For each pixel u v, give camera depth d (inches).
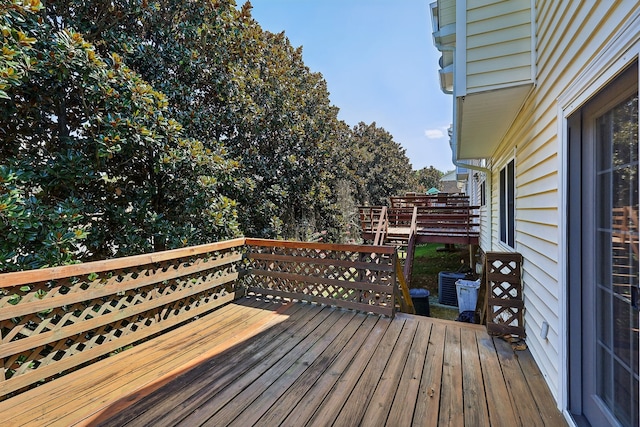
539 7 94.0
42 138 143.6
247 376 87.7
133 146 142.4
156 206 186.4
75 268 89.0
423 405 74.2
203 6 189.3
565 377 70.2
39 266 107.4
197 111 200.8
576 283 69.6
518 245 123.7
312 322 128.6
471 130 151.1
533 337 98.0
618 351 55.7
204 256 138.8
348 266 143.0
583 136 68.2
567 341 70.4
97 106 137.2
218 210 184.7
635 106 49.4
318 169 335.0
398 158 927.7
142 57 170.2
